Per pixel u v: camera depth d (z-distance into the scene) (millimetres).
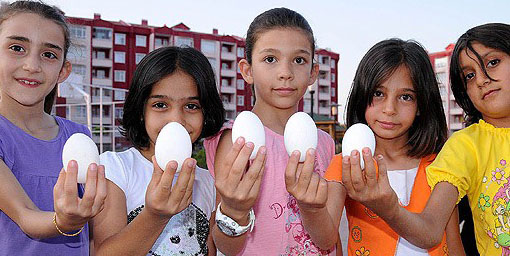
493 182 2100
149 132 2188
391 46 2309
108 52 47719
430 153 2379
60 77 2246
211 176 2404
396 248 2225
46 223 1519
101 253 1738
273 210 2320
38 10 2000
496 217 2072
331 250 2381
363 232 2287
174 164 1501
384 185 1630
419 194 2260
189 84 2164
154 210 1561
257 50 2436
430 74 2342
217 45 54125
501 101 2070
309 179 1593
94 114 44875
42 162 2092
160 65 2131
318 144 2508
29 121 2131
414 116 2295
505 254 2055
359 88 2334
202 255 2195
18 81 1920
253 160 1685
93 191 1406
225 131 2422
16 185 1758
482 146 2168
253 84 2600
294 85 2367
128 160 2199
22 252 2033
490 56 2076
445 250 2248
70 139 1624
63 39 2074
